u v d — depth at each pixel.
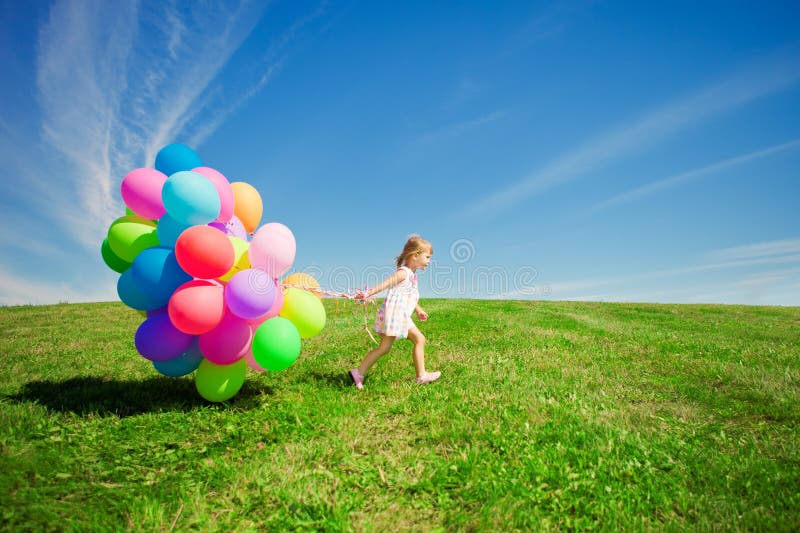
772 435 3.85
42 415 3.96
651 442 3.60
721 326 11.29
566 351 7.38
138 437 3.62
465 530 2.51
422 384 5.27
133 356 7.06
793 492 2.83
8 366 6.29
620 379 5.64
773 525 2.49
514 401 4.55
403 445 3.59
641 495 2.86
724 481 2.97
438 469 3.10
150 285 3.86
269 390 5.04
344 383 5.35
